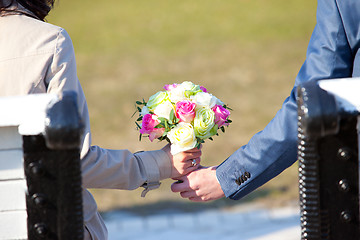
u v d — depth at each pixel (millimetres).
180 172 3252
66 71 2787
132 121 13297
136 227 7988
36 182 2000
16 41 2764
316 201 1981
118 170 2959
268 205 8469
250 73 16797
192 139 3199
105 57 19297
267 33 20891
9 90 2715
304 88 1929
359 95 1971
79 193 2018
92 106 14438
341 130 1976
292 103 2803
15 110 2014
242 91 15203
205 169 3279
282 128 2838
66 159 1986
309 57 2828
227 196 3188
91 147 2881
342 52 2754
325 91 1920
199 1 26062
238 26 22031
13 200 2188
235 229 7715
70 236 2023
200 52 19281
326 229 2023
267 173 3016
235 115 13266
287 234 7355
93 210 3031
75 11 25609
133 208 8695
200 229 7797
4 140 2141
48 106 1952
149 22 23516
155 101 3367
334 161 1992
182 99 3340
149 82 16453
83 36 22016
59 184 2002
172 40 20938
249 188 3102
